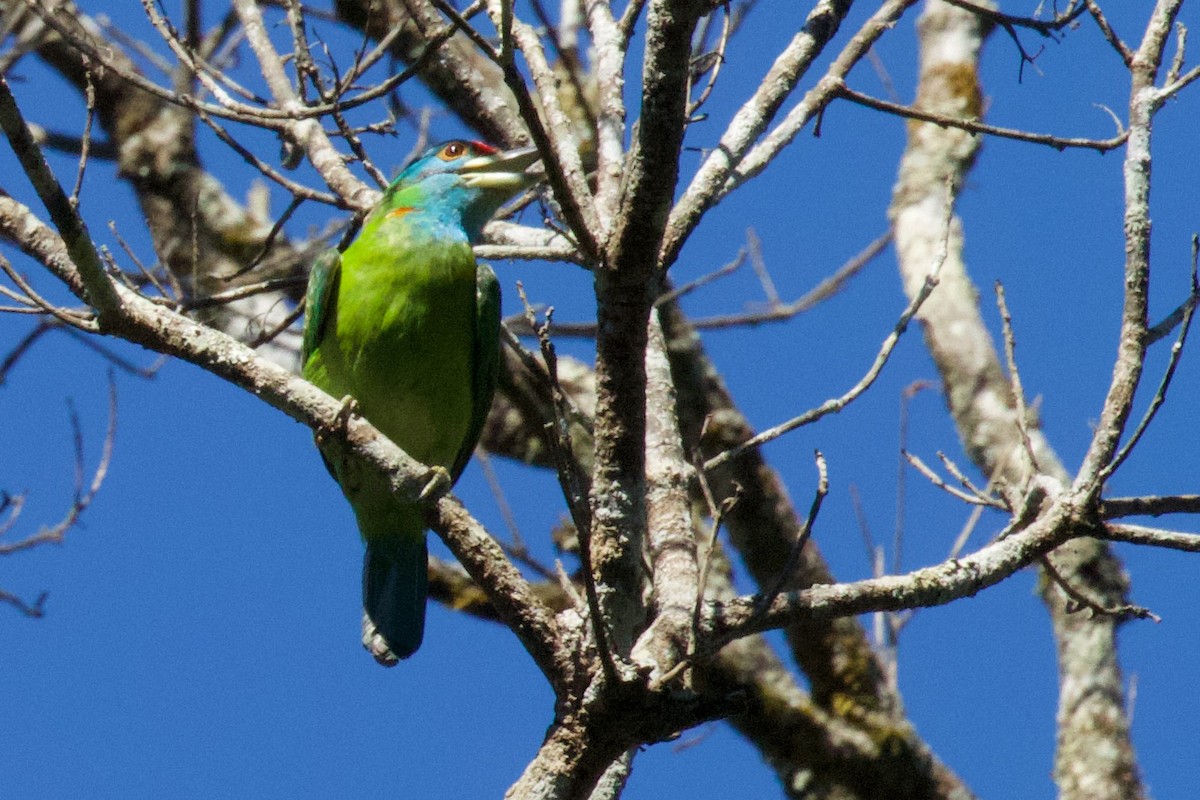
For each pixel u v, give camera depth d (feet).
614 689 22.95
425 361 35.73
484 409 38.70
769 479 50.49
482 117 40.09
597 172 31.07
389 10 48.62
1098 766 44.86
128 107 57.57
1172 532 25.18
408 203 36.73
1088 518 25.36
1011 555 25.72
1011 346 28.40
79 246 24.68
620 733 23.31
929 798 49.47
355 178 38.27
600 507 25.27
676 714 23.27
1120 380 25.58
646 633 24.82
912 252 53.72
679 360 50.14
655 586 26.45
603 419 25.41
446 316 35.81
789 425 27.94
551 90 28.73
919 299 28.66
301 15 36.91
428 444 36.63
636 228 24.43
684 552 26.96
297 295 51.60
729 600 25.27
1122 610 27.40
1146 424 25.07
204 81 32.42
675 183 24.26
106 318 25.86
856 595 25.13
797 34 30.45
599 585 25.02
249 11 39.22
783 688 50.44
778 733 49.75
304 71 36.88
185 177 56.54
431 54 30.37
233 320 53.11
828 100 30.78
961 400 50.65
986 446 49.32
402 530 35.24
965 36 57.31
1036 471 27.30
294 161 38.81
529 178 37.35
